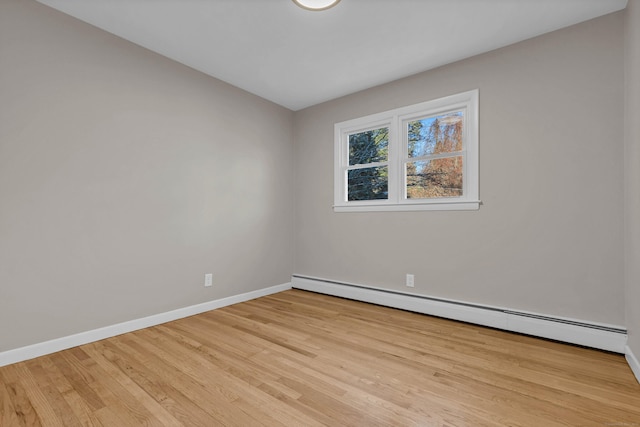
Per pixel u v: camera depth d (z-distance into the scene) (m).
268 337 2.38
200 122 3.07
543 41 2.43
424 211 3.03
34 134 2.06
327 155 3.82
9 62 1.96
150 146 2.68
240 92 3.47
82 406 1.49
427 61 2.85
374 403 1.52
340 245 3.69
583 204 2.26
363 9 2.13
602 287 2.18
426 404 1.51
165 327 2.61
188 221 2.95
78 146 2.25
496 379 1.75
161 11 2.17
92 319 2.31
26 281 2.02
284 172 4.04
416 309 3.03
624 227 2.11
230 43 2.57
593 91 2.23
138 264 2.58
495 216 2.63
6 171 1.95
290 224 4.13
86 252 2.29
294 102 3.89
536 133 2.45
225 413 1.44
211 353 2.09
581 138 2.27
